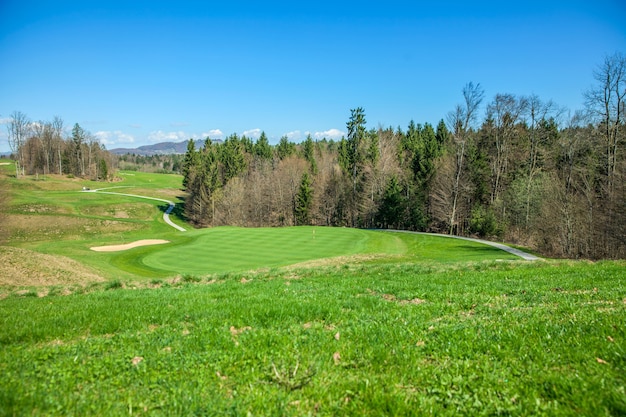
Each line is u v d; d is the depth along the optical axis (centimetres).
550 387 448
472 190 5344
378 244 3569
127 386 489
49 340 712
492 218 4828
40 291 1452
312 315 788
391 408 412
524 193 4634
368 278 1320
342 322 741
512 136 5606
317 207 7600
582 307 781
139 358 580
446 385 469
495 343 580
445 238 4212
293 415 407
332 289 1099
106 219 6556
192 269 2581
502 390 448
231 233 4128
